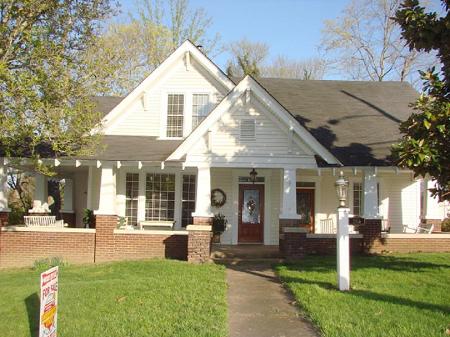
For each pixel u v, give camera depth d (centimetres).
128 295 1067
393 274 1273
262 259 1655
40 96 1354
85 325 859
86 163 1666
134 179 2000
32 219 1791
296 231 1612
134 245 1700
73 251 1691
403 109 2053
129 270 1423
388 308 934
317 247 1712
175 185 1992
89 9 1537
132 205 1992
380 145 1748
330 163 1623
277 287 1197
